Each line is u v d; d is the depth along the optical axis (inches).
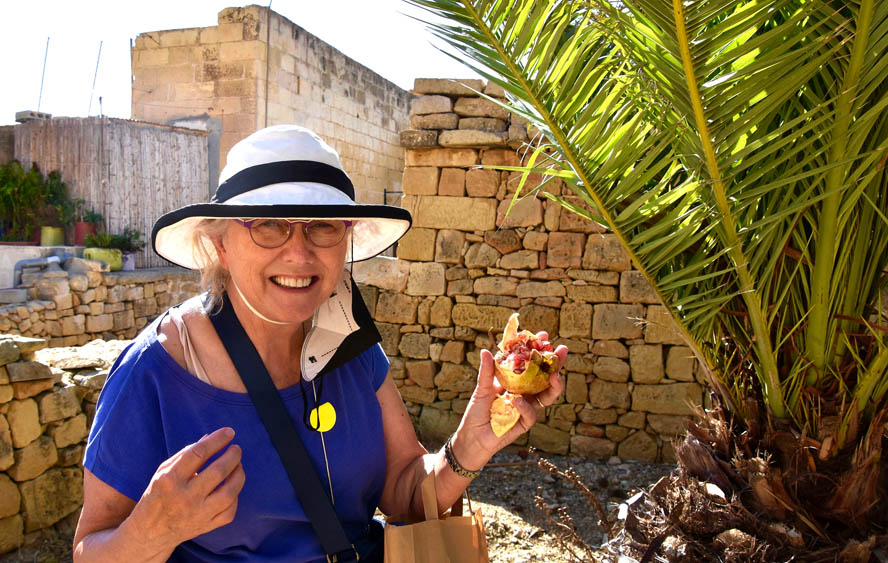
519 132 192.4
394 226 62.8
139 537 41.8
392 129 551.5
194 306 55.9
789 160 67.9
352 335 57.1
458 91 201.5
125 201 398.6
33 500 138.0
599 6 60.6
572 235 194.7
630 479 178.5
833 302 68.9
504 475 183.5
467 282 204.7
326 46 442.9
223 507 42.2
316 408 55.2
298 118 415.8
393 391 64.3
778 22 64.9
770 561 70.4
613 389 192.5
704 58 58.0
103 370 166.7
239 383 53.4
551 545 142.6
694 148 64.2
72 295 309.6
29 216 404.8
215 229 53.7
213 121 390.6
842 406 69.8
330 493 55.0
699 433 83.2
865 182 60.9
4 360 133.1
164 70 398.0
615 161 65.8
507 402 54.8
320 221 51.6
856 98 58.9
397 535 52.8
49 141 405.7
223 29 382.3
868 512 71.5
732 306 76.2
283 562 51.6
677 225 72.6
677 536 77.5
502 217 200.5
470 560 55.4
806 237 70.6
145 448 49.3
